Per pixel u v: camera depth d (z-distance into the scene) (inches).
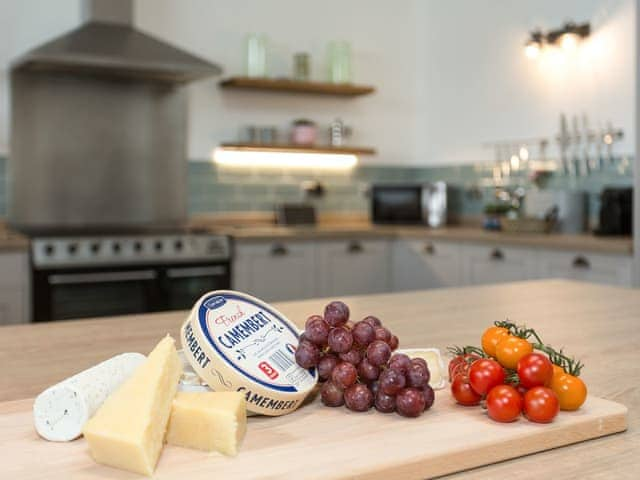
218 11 191.6
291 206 198.8
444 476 31.3
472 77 205.5
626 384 44.4
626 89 163.9
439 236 182.2
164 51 164.9
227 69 193.6
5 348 52.6
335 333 37.3
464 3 207.3
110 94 182.7
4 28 168.4
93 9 167.3
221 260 168.1
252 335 38.7
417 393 35.6
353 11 212.2
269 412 35.8
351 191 214.8
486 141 201.8
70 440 32.5
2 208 172.4
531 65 187.5
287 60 201.6
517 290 82.7
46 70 172.6
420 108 223.3
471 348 40.0
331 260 185.3
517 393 35.0
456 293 80.4
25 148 174.1
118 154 184.7
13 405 37.4
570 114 177.5
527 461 32.8
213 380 35.9
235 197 198.1
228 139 195.6
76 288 151.2
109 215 184.7
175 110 189.8
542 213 171.0
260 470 29.5
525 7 188.5
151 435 29.7
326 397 37.6
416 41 223.0
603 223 155.9
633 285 138.8
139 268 157.9
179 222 191.9
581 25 173.6
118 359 36.4
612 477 30.8
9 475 29.1
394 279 196.7
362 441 32.6
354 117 214.1
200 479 28.6
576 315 66.9
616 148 166.6
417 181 224.4
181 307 163.6
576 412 36.1
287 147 194.1
